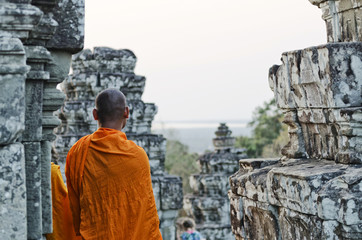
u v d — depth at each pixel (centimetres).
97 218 350
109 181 352
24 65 287
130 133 950
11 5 286
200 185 1359
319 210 357
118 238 349
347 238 347
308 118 422
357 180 350
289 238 407
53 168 410
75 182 361
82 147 362
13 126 285
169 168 3406
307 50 404
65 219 407
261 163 483
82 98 941
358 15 414
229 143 1379
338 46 376
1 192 289
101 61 947
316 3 463
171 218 945
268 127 3050
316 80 395
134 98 966
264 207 440
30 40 338
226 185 1328
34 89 341
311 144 434
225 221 1300
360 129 371
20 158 293
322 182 367
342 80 376
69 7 369
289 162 440
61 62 372
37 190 338
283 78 446
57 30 366
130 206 353
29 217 335
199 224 1319
